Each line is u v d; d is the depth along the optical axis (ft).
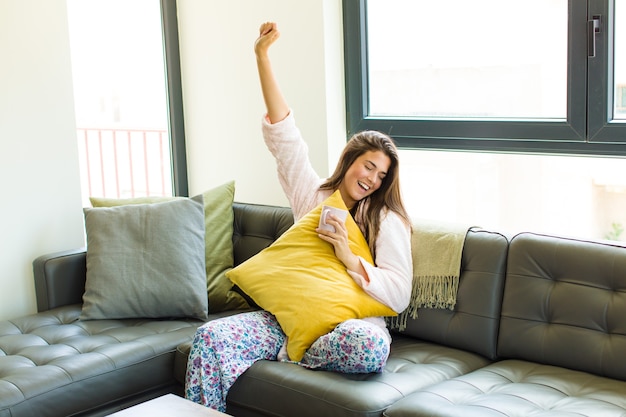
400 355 8.35
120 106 12.94
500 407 6.68
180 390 8.86
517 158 10.32
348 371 7.62
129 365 8.30
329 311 8.11
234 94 12.08
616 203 9.75
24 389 7.48
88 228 10.06
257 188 12.07
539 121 9.48
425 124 10.47
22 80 10.48
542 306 8.03
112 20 12.47
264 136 9.45
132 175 13.82
